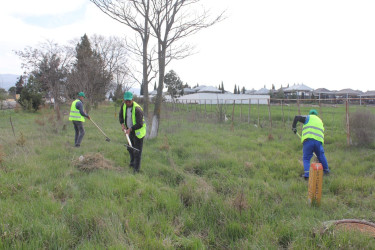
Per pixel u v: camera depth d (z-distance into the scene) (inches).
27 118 612.1
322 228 119.5
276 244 114.1
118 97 1162.6
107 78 950.4
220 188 183.3
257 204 152.2
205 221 134.7
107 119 625.3
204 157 256.1
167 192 168.7
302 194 176.1
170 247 107.5
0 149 229.1
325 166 220.5
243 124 539.2
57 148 271.9
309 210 147.0
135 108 213.2
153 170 217.3
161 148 291.3
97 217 124.6
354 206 160.6
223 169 221.8
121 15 324.5
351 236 111.4
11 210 126.1
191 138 356.5
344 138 348.5
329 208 153.3
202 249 108.5
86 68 837.2
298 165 235.0
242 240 118.0
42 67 847.1
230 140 355.6
